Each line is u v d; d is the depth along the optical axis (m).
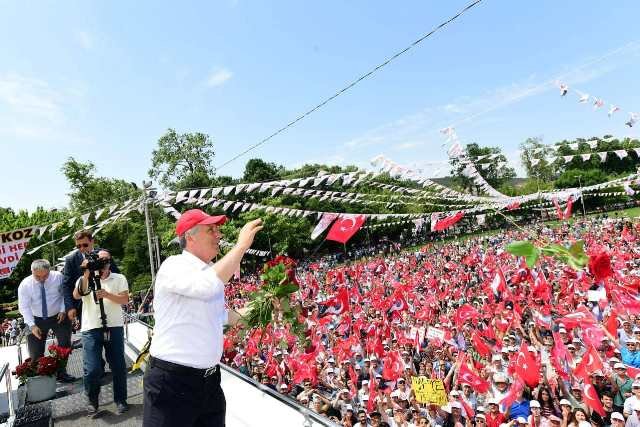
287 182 10.74
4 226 41.97
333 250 56.06
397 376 10.55
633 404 7.61
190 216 2.71
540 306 13.66
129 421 5.00
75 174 51.69
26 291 6.81
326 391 10.84
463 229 55.81
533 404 7.88
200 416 2.71
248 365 12.97
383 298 19.05
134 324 11.42
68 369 7.62
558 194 25.80
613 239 28.33
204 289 2.42
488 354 11.09
